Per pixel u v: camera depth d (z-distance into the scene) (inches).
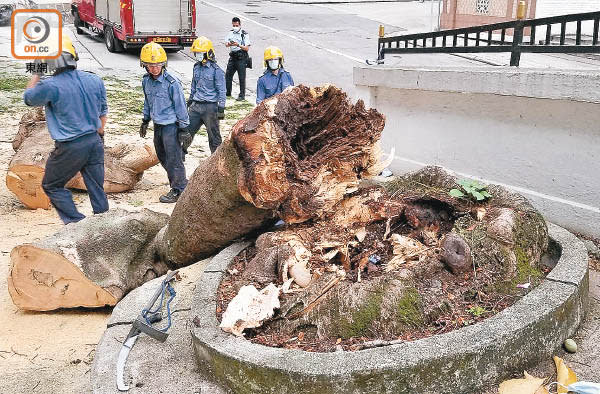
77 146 217.0
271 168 150.2
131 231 195.8
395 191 181.3
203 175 169.6
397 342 122.9
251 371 120.0
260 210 167.9
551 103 197.6
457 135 235.1
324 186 164.2
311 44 753.6
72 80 213.0
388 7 1130.0
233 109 492.4
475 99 223.9
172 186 283.6
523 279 144.1
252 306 136.6
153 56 261.4
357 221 168.2
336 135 165.5
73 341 170.6
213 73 320.2
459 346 118.0
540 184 207.0
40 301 183.3
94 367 141.3
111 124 422.3
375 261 155.6
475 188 169.9
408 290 134.6
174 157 276.8
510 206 165.0
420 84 239.9
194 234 179.2
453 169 239.8
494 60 352.8
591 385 117.3
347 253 158.4
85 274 180.2
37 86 206.5
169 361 140.5
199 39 319.6
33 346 167.8
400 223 172.1
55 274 180.9
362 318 129.7
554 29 529.7
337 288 135.6
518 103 208.4
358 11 1083.3
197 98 323.6
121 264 188.4
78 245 183.2
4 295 197.2
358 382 114.0
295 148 163.2
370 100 273.1
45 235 240.1
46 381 151.3
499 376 122.3
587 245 187.3
